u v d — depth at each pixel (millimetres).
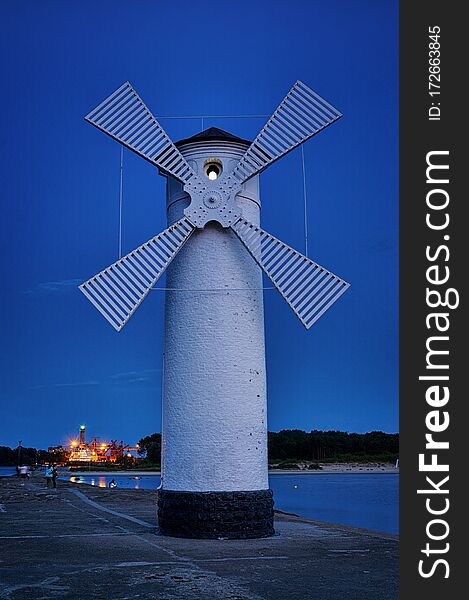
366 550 12023
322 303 14508
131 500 25031
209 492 13695
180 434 14195
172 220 15352
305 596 8164
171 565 10195
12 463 149625
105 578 9094
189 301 14547
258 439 14312
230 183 14742
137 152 14992
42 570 9664
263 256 14656
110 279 14203
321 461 128375
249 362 14422
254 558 11023
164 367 14938
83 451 129000
